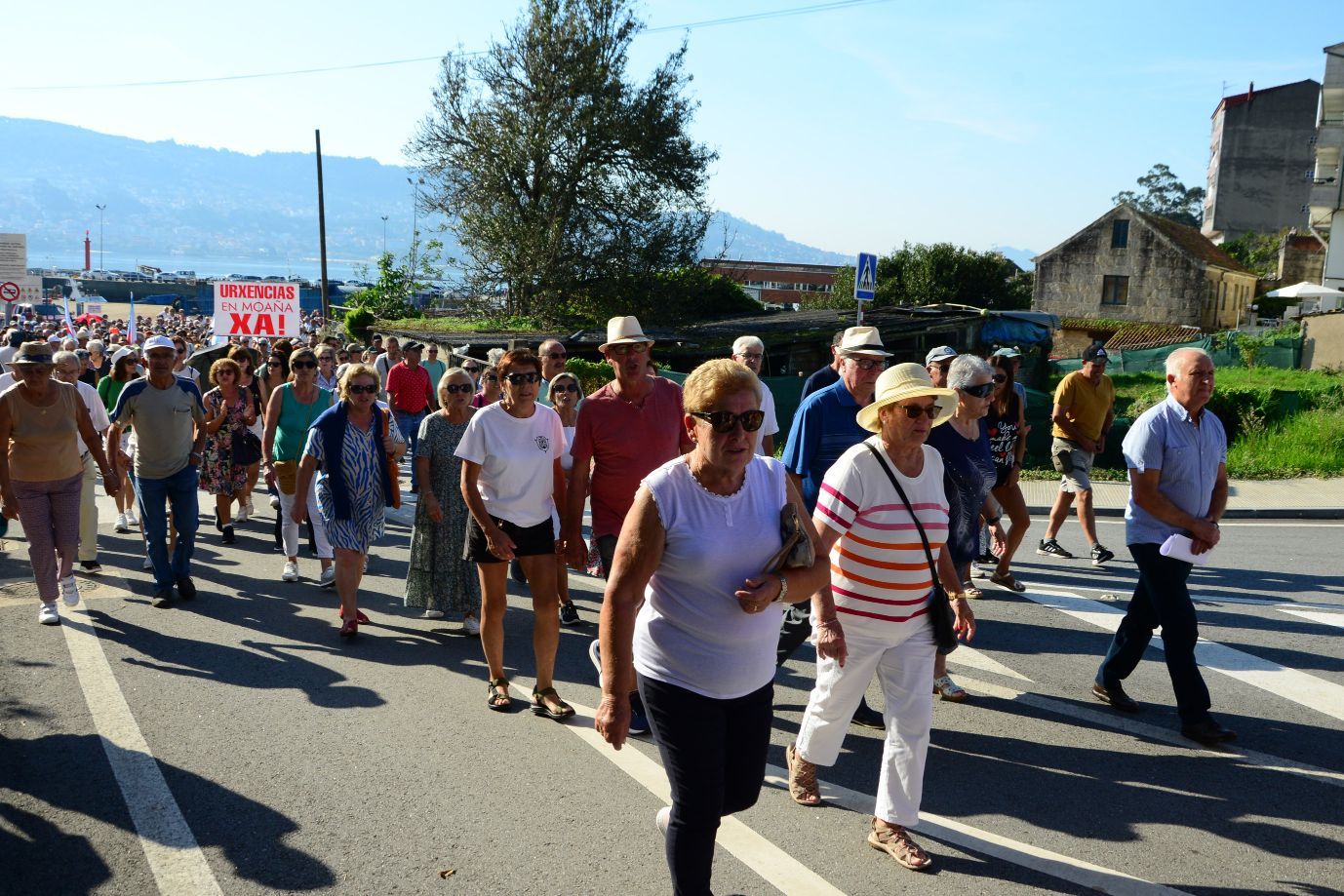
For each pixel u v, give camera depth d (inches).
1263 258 2694.4
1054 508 386.9
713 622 122.3
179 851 154.2
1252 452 650.8
